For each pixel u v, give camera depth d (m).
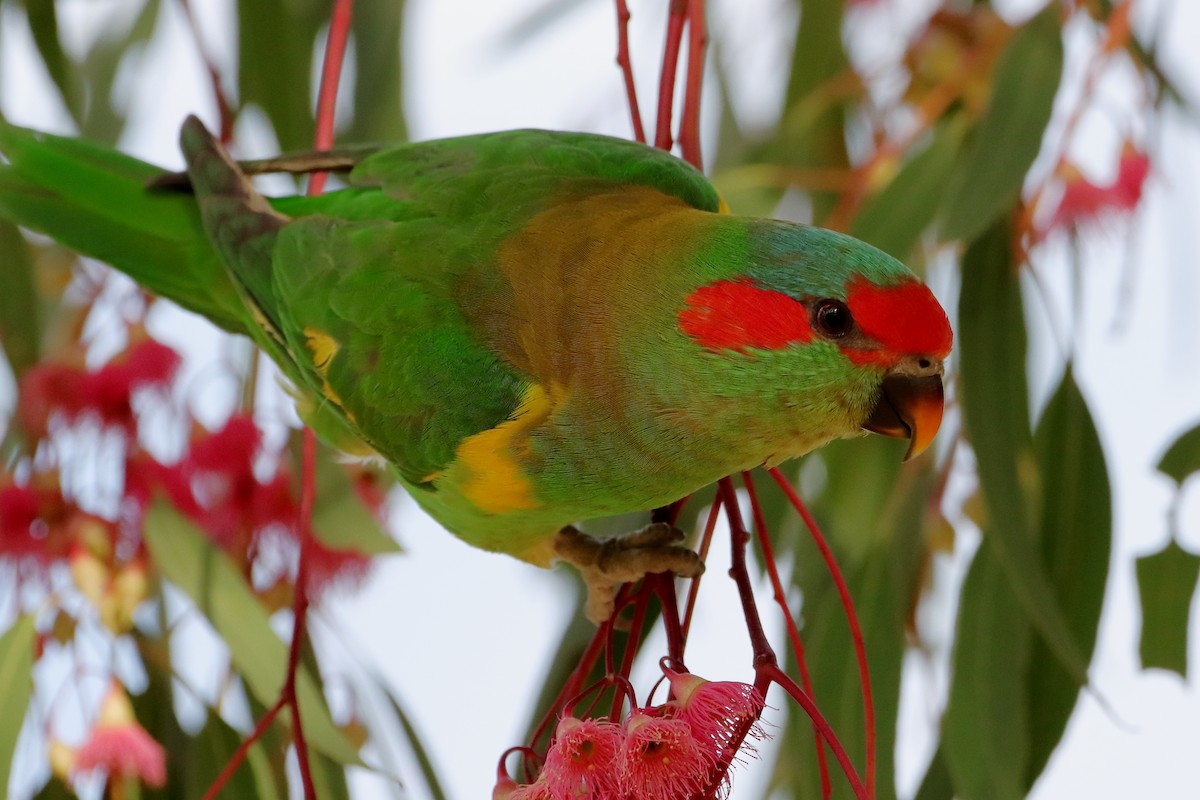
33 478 2.13
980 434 2.14
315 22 2.22
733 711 2.03
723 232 2.07
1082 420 2.15
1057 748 2.13
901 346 2.06
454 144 2.12
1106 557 2.14
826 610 2.14
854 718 2.13
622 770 2.03
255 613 2.12
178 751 2.14
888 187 2.16
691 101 2.10
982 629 2.14
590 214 2.09
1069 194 2.16
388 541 2.13
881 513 2.16
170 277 2.15
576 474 2.09
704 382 2.07
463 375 2.09
